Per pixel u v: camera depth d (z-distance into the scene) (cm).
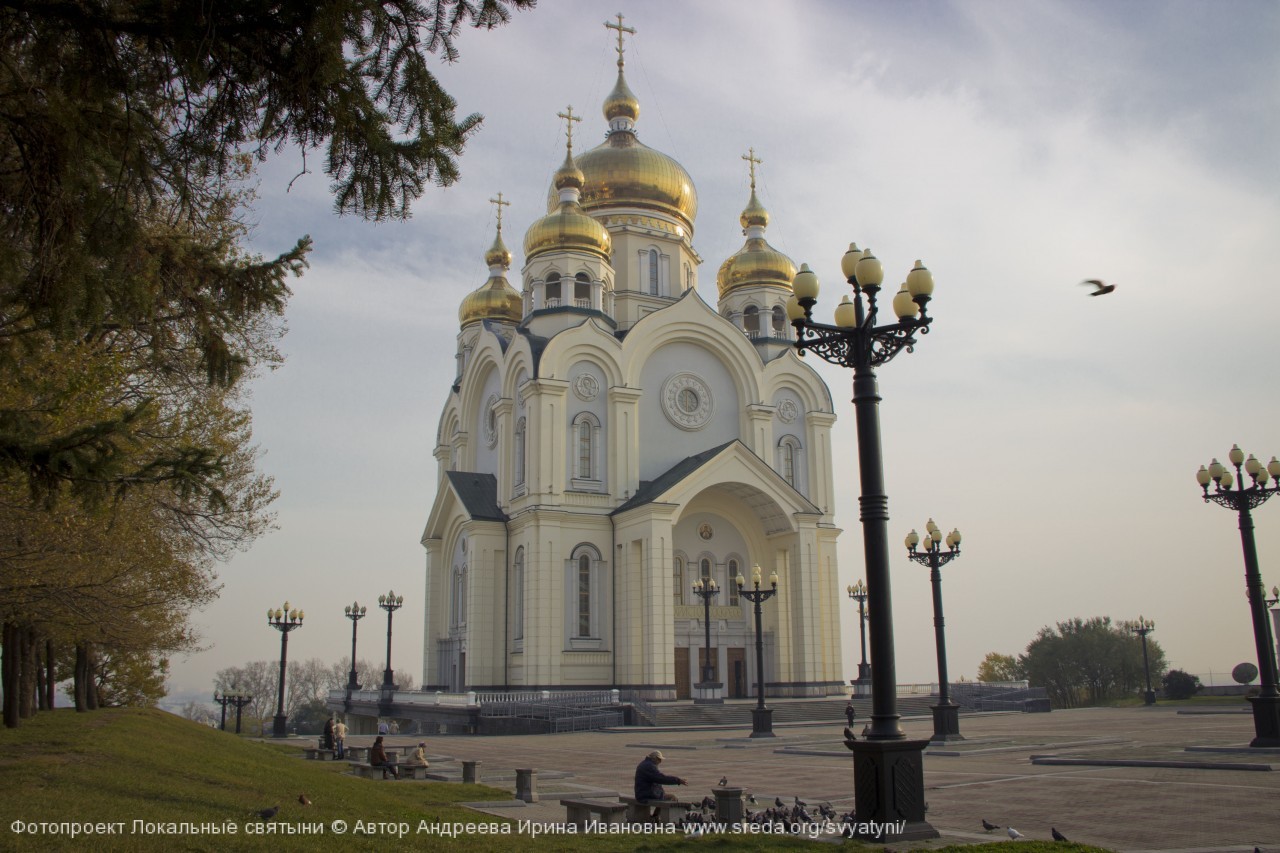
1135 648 10006
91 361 1348
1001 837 1372
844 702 5072
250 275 1149
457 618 6012
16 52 843
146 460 1678
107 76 816
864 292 1534
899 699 5772
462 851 1184
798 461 6031
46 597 1839
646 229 6328
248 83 838
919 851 1215
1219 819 1536
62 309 890
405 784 2170
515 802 1902
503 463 5628
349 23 812
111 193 903
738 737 3897
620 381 5516
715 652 5462
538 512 5138
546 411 5294
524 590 5181
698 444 5797
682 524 5528
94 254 900
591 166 6425
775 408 6031
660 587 4941
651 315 5716
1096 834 1424
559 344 5403
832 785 2173
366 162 877
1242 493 2638
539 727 4516
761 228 6694
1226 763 2198
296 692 16812
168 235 1122
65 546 1652
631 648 5034
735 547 5644
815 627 5341
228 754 2414
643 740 3847
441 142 888
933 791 1959
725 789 1516
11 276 889
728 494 5531
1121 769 2280
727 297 6500
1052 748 2880
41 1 781
